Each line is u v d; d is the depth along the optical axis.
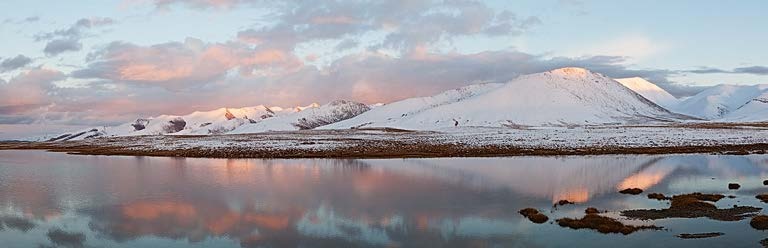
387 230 25.73
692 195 33.81
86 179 49.34
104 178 50.12
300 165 63.16
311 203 33.62
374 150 85.56
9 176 53.41
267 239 24.31
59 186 43.84
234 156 81.00
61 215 30.58
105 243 24.12
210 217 29.42
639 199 33.62
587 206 31.25
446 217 28.58
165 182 45.81
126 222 28.38
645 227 25.30
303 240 24.03
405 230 25.70
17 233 26.12
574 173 49.75
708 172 49.62
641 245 22.05
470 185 41.56
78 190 41.09
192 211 31.31
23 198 37.03
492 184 42.00
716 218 26.95
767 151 77.75
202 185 43.28
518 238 23.72
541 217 27.44
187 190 40.25
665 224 25.86
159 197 36.84
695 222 26.16
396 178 47.16
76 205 33.88
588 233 24.38
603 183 42.00
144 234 25.66
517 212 29.78
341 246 22.92
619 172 50.38
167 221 28.52
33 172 58.28
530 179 45.12
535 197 35.06
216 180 46.81
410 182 43.97
